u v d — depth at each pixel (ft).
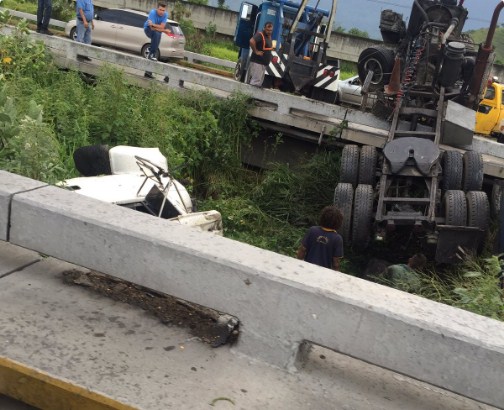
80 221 10.69
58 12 85.76
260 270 9.68
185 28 95.81
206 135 37.58
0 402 9.10
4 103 16.99
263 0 44.65
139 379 8.86
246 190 38.09
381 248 31.83
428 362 9.02
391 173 28.99
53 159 16.96
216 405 8.61
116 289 11.27
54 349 9.23
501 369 8.71
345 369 9.96
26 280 11.06
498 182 32.19
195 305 11.12
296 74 42.27
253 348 9.82
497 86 58.85
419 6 35.17
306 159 39.40
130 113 34.22
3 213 11.26
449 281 26.40
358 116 35.78
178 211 21.98
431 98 34.35
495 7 32.30
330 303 9.35
